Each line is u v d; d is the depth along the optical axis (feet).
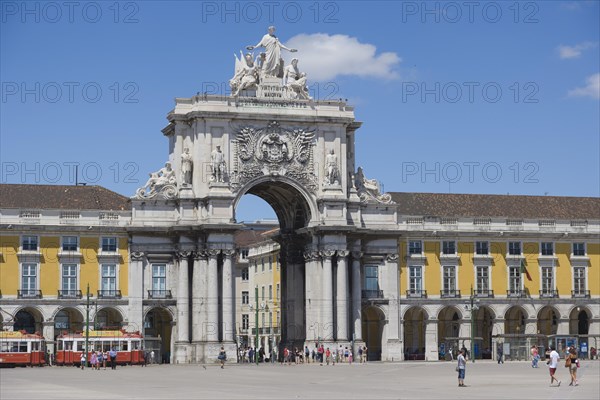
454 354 193.36
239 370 150.00
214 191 176.86
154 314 183.42
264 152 180.65
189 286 178.19
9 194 186.50
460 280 193.16
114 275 176.76
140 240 177.99
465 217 194.49
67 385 110.42
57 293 174.40
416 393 99.60
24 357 162.71
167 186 179.83
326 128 183.83
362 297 186.19
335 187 182.29
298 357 178.40
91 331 166.61
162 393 98.63
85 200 189.06
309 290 182.70
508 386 109.91
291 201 189.47
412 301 189.88
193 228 176.35
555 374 133.49
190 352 175.94
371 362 180.34
